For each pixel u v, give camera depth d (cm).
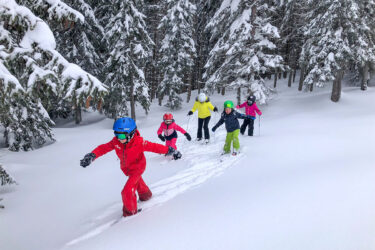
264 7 1417
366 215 191
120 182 492
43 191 489
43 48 350
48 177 584
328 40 1362
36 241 293
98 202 402
